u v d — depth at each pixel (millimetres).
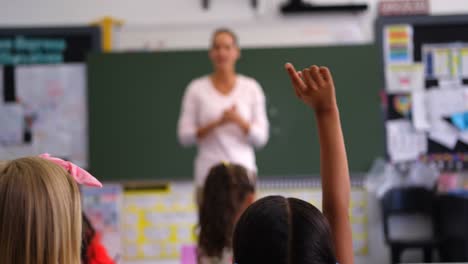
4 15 7434
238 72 7387
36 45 7430
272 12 7414
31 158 1530
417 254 7379
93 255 2734
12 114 7422
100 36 7430
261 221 1339
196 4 7457
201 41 7453
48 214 1419
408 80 7348
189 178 7430
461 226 6480
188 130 5410
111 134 7430
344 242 1712
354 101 7348
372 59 7328
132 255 7457
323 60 7355
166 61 7422
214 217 3365
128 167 7441
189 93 5543
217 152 5281
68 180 1511
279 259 1301
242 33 7430
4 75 7422
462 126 7305
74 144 7441
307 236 1313
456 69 7340
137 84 7430
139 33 7457
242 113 5426
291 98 7367
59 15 7457
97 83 7422
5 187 1422
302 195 7387
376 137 7348
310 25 7398
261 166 7371
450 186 7316
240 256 1357
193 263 7387
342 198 1717
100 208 7434
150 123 7434
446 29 7355
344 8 7285
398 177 7316
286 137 7379
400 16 7340
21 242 1397
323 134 1703
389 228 7445
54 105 7434
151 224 7473
